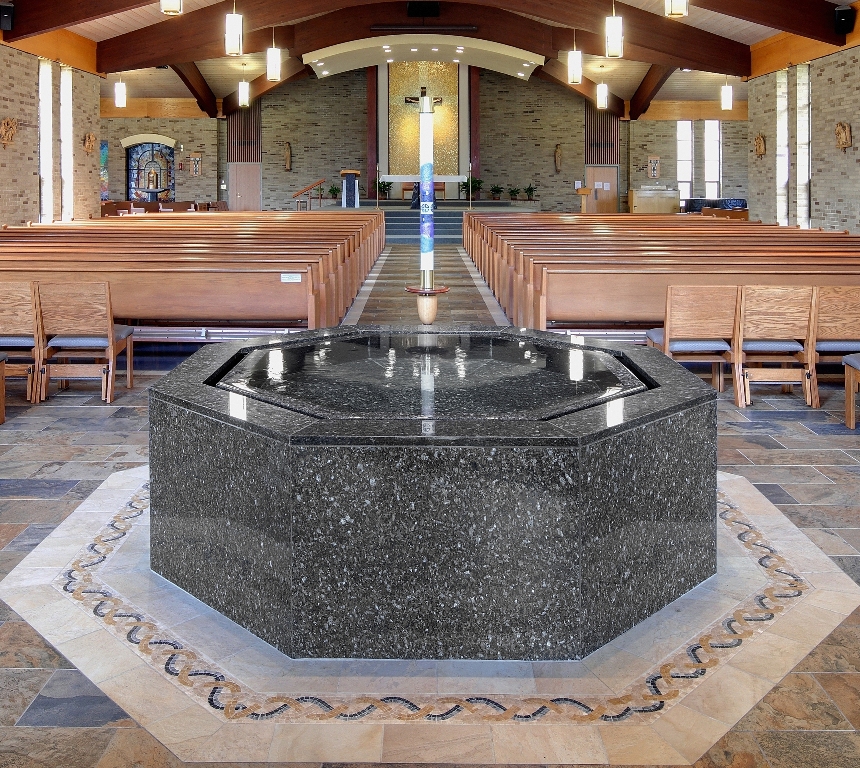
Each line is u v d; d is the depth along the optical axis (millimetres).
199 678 2436
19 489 3965
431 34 19141
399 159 24391
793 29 12766
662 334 5598
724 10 12703
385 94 24094
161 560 3055
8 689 2373
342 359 3631
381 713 2270
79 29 14695
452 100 24109
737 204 22469
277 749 2121
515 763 2068
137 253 7098
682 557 2883
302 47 19156
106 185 23734
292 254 6961
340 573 2496
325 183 24828
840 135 12992
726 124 24094
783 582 2998
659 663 2498
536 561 2465
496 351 3795
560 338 3941
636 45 16109
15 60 12695
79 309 5484
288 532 2486
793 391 5879
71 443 4684
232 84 22406
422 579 2490
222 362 3439
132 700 2324
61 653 2562
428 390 3088
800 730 2182
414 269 13125
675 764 2061
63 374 5566
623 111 23781
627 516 2613
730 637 2633
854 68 12680
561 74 21703
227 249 7500
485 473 2426
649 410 2666
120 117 23422
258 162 24297
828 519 3598
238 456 2627
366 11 19047
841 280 5984
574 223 11852
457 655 2533
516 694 2354
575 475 2406
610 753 2102
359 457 2432
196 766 2059
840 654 2531
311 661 2531
